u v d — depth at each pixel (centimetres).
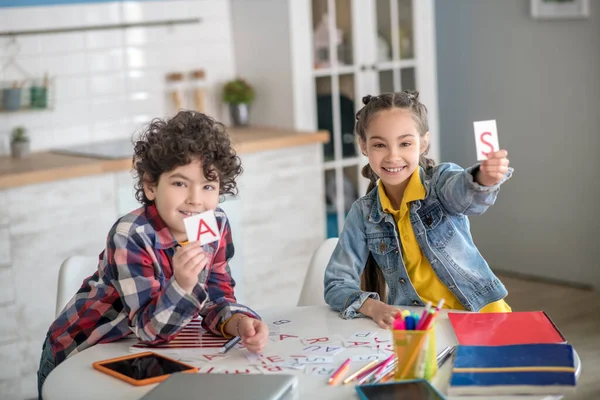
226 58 432
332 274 195
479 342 157
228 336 170
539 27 436
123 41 398
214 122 173
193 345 166
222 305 174
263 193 375
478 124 169
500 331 161
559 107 434
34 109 367
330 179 415
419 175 197
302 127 407
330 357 154
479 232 488
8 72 366
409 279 194
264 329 161
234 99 417
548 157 444
